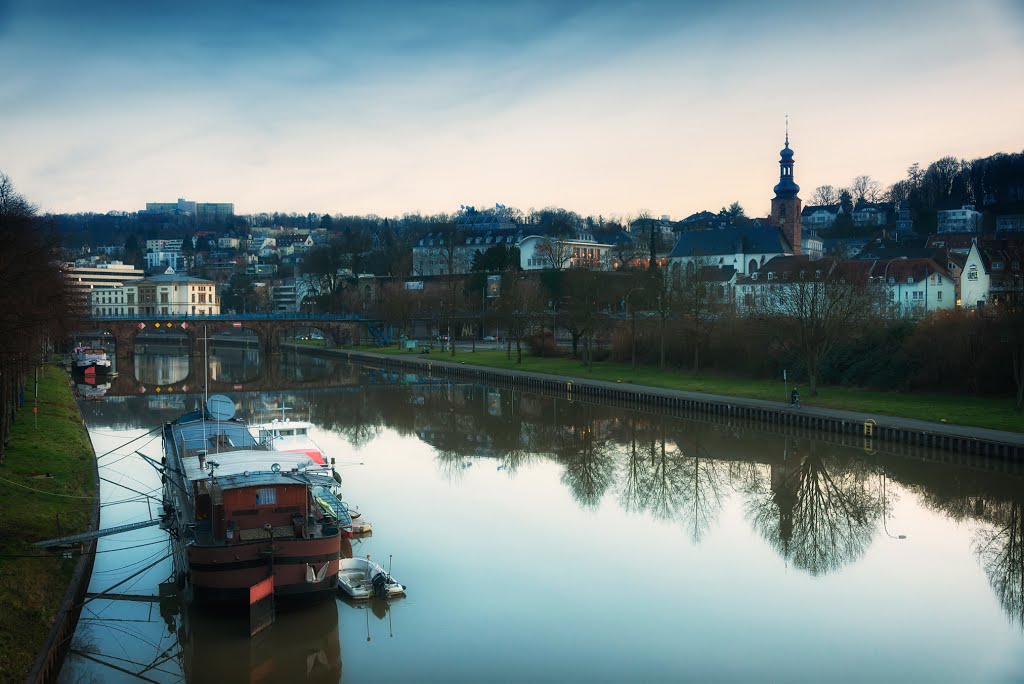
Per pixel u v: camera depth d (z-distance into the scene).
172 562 47.91
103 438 87.88
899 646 39.62
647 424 98.31
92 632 40.47
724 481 71.12
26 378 96.50
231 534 40.59
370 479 70.25
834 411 90.31
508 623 41.50
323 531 41.84
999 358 92.62
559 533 56.03
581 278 166.00
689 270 172.00
